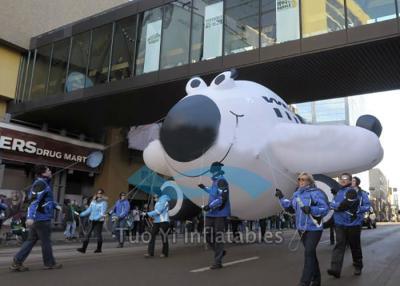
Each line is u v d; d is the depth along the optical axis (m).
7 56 20.61
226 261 8.99
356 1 12.13
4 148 18.34
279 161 9.60
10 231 12.73
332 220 8.83
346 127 9.61
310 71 13.84
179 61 15.44
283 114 10.28
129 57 16.78
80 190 23.05
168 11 16.16
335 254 7.30
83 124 21.56
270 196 9.75
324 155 9.35
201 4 15.37
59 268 7.57
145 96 16.80
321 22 12.84
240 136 8.96
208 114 8.88
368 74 13.91
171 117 9.15
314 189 6.00
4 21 20.03
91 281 6.48
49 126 21.52
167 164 9.80
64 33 19.45
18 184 19.81
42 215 7.33
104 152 22.89
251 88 10.23
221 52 14.54
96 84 17.44
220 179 7.95
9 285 6.00
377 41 11.62
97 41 18.06
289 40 13.27
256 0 14.20
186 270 7.71
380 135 10.64
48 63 19.94
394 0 11.66
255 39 13.97
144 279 6.75
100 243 10.41
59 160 20.69
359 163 9.44
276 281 6.83
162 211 9.63
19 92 20.72
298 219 6.05
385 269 8.43
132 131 22.66
